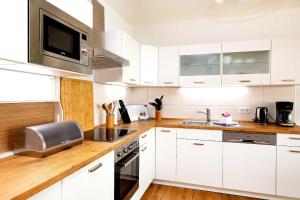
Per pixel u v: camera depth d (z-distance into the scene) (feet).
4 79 3.97
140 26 10.81
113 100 8.98
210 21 9.77
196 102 10.08
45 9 3.59
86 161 3.77
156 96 10.66
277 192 7.20
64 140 4.40
